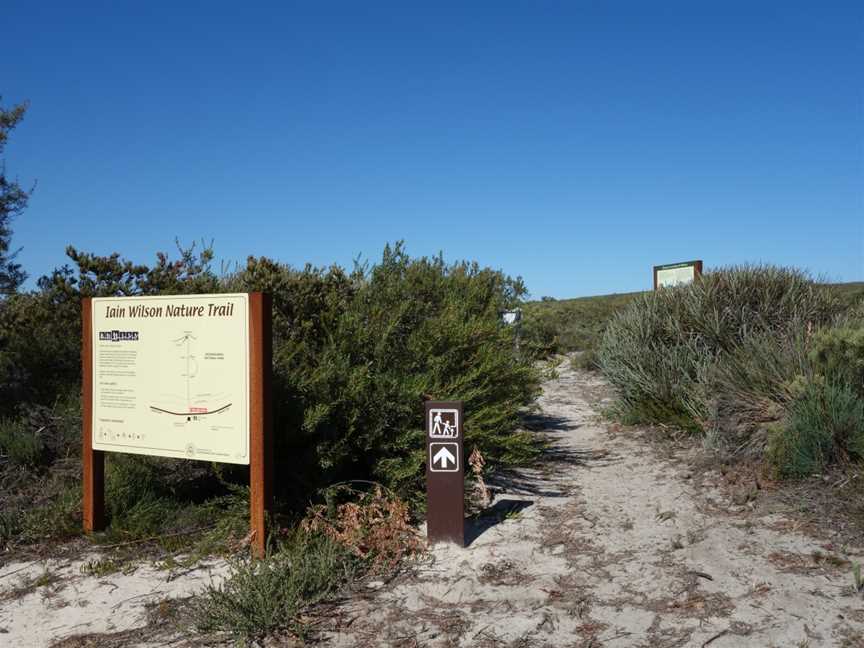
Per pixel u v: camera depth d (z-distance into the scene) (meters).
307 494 5.52
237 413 4.96
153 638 3.89
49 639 3.96
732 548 4.62
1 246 13.70
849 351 6.14
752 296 9.00
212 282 8.11
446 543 4.94
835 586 4.00
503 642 3.62
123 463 6.23
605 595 4.09
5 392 7.49
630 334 9.51
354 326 6.45
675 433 7.85
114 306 5.37
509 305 10.01
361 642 3.70
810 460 5.64
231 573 4.33
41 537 5.40
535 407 9.92
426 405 4.99
